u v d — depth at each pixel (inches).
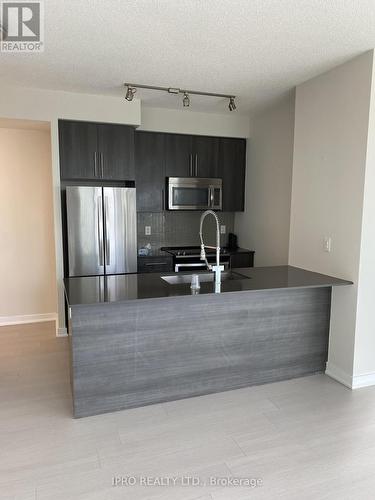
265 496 75.7
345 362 123.6
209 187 196.9
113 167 166.6
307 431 97.7
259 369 123.5
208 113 192.4
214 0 82.0
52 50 109.7
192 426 99.8
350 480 80.4
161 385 111.8
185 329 112.6
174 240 209.8
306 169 138.7
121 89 149.4
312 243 136.9
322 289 128.6
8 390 118.6
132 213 166.4
